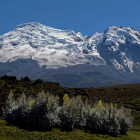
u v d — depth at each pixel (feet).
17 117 72.54
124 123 85.81
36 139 59.77
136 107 171.73
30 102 73.51
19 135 60.54
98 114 80.74
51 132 68.08
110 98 227.81
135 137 82.99
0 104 81.15
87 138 68.28
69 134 69.41
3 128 63.82
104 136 74.43
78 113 79.56
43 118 69.87
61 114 75.15
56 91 117.70
